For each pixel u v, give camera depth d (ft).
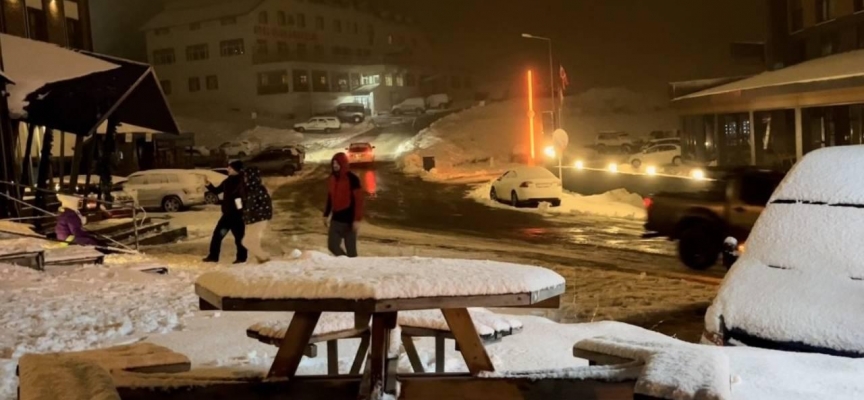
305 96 254.47
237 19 255.70
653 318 31.30
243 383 11.48
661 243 56.54
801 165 20.40
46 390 10.23
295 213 85.76
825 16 115.55
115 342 22.33
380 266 12.44
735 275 18.47
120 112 77.82
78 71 59.88
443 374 12.12
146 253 55.72
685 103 122.11
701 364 10.72
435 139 185.16
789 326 16.56
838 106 92.99
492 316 18.07
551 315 31.63
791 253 18.08
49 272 37.01
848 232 17.80
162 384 11.34
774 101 95.86
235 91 257.75
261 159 143.84
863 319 15.93
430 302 10.52
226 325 24.66
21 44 64.44
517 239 61.36
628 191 88.74
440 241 61.21
